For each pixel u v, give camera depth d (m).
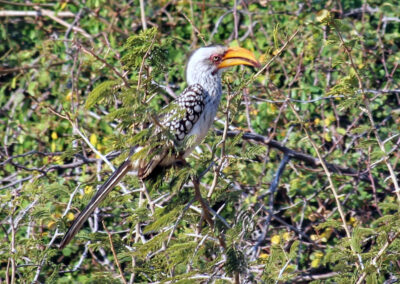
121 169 8.16
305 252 10.84
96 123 11.92
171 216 7.04
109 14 13.70
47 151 12.08
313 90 11.56
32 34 13.87
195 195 7.10
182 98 8.73
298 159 11.36
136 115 6.56
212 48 9.02
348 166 11.45
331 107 12.39
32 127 12.12
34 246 8.81
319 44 11.70
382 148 7.99
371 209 11.56
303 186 10.79
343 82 8.09
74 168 12.22
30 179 11.12
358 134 11.32
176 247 7.05
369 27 12.42
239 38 13.27
